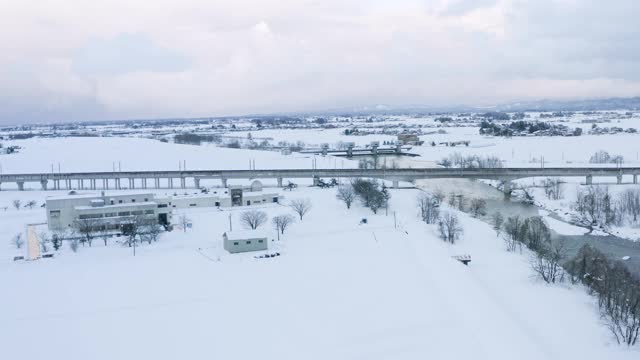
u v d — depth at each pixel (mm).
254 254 136500
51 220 166500
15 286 116188
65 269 127375
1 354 85875
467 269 120500
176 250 141500
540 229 148750
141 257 135750
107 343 89062
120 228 161625
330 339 88000
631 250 143250
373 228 161750
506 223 165125
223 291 111062
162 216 172500
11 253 142625
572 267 118750
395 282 113312
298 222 171625
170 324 95625
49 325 96312
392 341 86312
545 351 83375
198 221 174250
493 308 97938
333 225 167000
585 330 92562
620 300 99250
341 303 102938
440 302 101562
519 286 113188
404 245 141250
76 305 105250
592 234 161125
